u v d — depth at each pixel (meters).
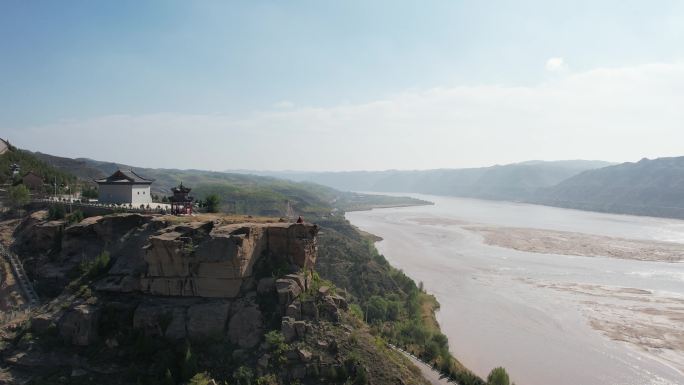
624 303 126.12
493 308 122.00
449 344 97.69
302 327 63.94
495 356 92.12
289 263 73.94
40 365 61.84
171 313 66.25
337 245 160.38
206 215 90.69
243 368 58.88
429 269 169.75
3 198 119.25
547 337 101.94
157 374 59.66
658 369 86.25
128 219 86.94
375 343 67.38
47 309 70.62
